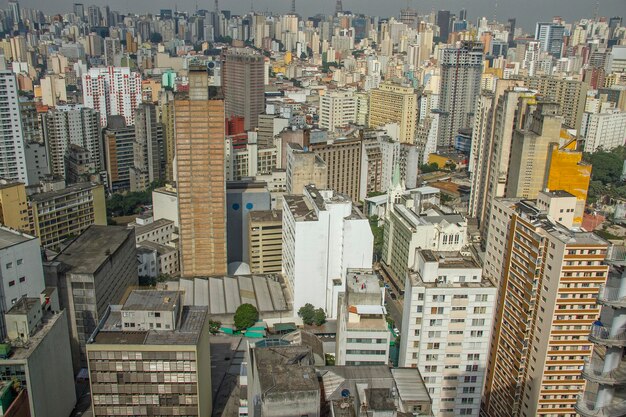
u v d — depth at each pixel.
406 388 133.00
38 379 159.25
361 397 116.69
